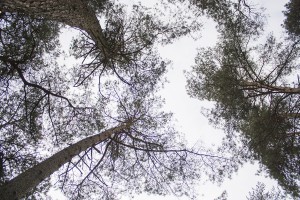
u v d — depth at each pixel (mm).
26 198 7047
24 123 7293
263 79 9078
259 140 8750
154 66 8906
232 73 8898
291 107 8352
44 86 7988
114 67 8859
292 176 8516
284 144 8445
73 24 7160
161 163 9594
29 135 7426
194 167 9555
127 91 9586
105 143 9680
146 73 9078
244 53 8766
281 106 8453
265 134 8664
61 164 7137
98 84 9109
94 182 8961
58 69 8344
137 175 9734
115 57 8680
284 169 8586
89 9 7426
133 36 8281
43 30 7609
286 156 8508
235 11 8867
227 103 9188
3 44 6684
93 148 8898
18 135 6770
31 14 6480
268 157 8625
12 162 6020
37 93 7852
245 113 9133
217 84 9141
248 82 9055
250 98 8953
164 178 9586
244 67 8734
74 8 6461
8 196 5039
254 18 8945
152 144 9711
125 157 9828
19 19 6941
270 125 8508
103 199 9180
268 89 8648
